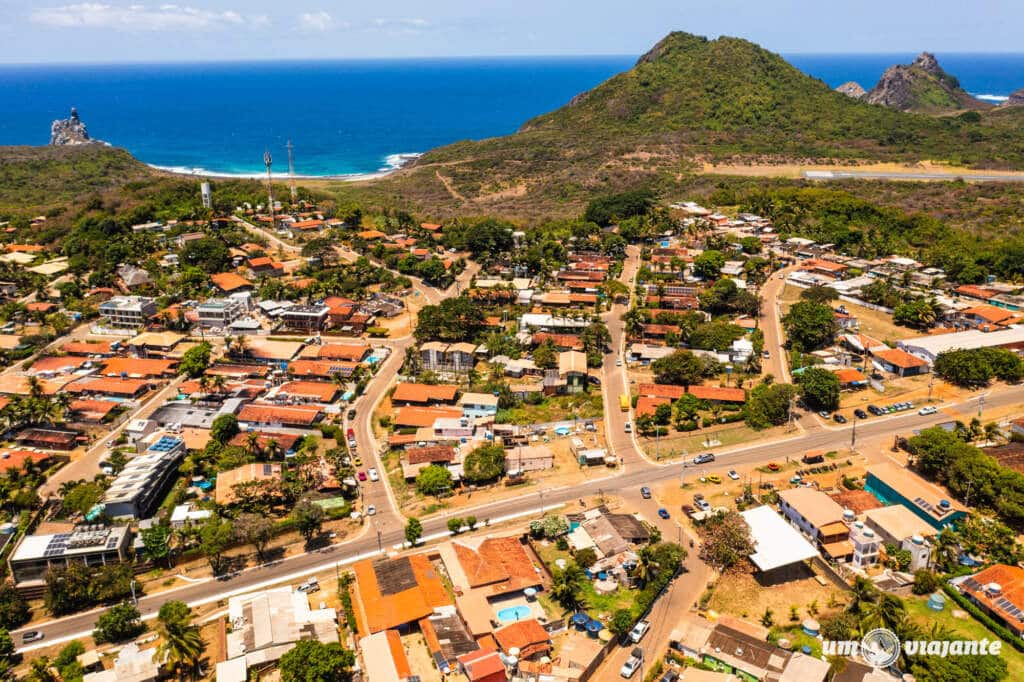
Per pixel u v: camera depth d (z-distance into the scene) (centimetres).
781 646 10388
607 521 13062
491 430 16588
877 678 9662
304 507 13238
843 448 15600
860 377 18150
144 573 12594
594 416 17375
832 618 10812
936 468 13962
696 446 16038
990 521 12625
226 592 12025
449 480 14675
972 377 17650
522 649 10281
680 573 12094
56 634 11294
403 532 13425
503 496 14462
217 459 15762
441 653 10288
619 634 10581
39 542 12644
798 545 12044
